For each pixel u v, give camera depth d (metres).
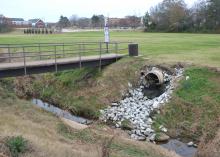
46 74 29.72
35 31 82.06
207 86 21.78
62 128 16.98
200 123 19.06
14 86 28.61
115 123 20.97
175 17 77.44
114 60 28.41
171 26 77.81
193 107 20.42
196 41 42.81
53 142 13.16
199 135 18.31
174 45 37.69
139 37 53.03
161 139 18.36
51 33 77.94
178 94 21.98
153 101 22.62
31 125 15.56
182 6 80.69
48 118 18.33
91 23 140.00
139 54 30.42
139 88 25.17
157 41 43.62
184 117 20.09
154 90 24.53
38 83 29.16
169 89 23.17
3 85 27.92
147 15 86.25
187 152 16.89
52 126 16.89
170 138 18.69
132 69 26.75
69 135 16.11
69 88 26.91
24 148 10.79
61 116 21.14
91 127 18.72
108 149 11.86
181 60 26.58
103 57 27.47
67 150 11.99
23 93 27.94
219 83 21.84
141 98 23.73
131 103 23.27
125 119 21.17
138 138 18.67
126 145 15.82
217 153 15.83
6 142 10.90
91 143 15.14
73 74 28.12
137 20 119.81
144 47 35.97
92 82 26.34
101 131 18.05
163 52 31.53
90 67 27.67
